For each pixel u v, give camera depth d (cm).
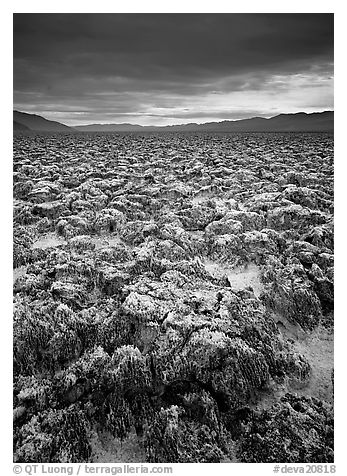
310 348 1366
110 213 2267
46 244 2008
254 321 1257
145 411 1038
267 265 1708
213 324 1157
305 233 2053
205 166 3859
